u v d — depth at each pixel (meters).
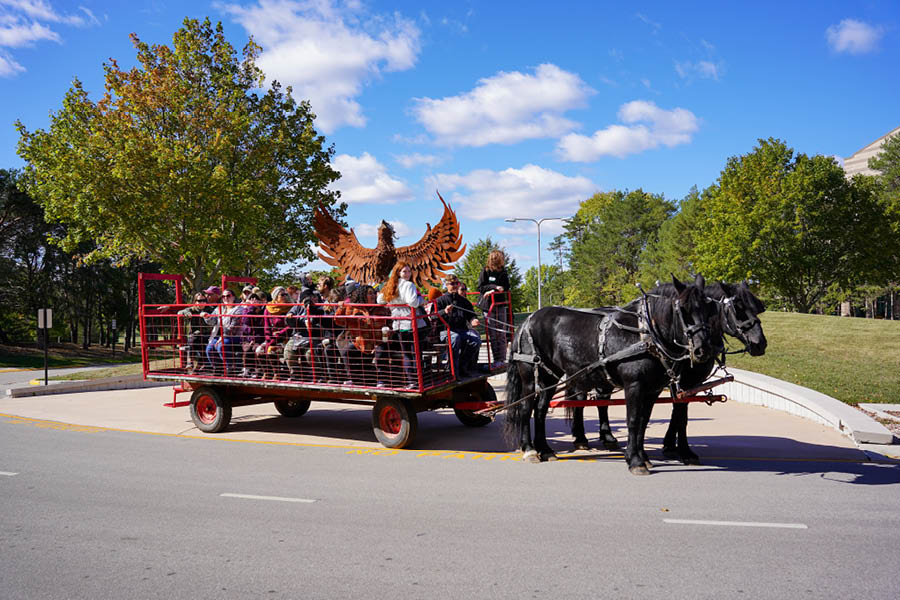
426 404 9.93
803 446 9.18
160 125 27.69
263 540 5.59
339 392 10.40
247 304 10.98
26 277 56.97
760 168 48.00
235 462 8.96
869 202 45.19
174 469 8.56
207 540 5.62
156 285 61.47
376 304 9.20
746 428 10.70
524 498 6.83
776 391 12.48
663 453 8.68
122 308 65.19
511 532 5.69
